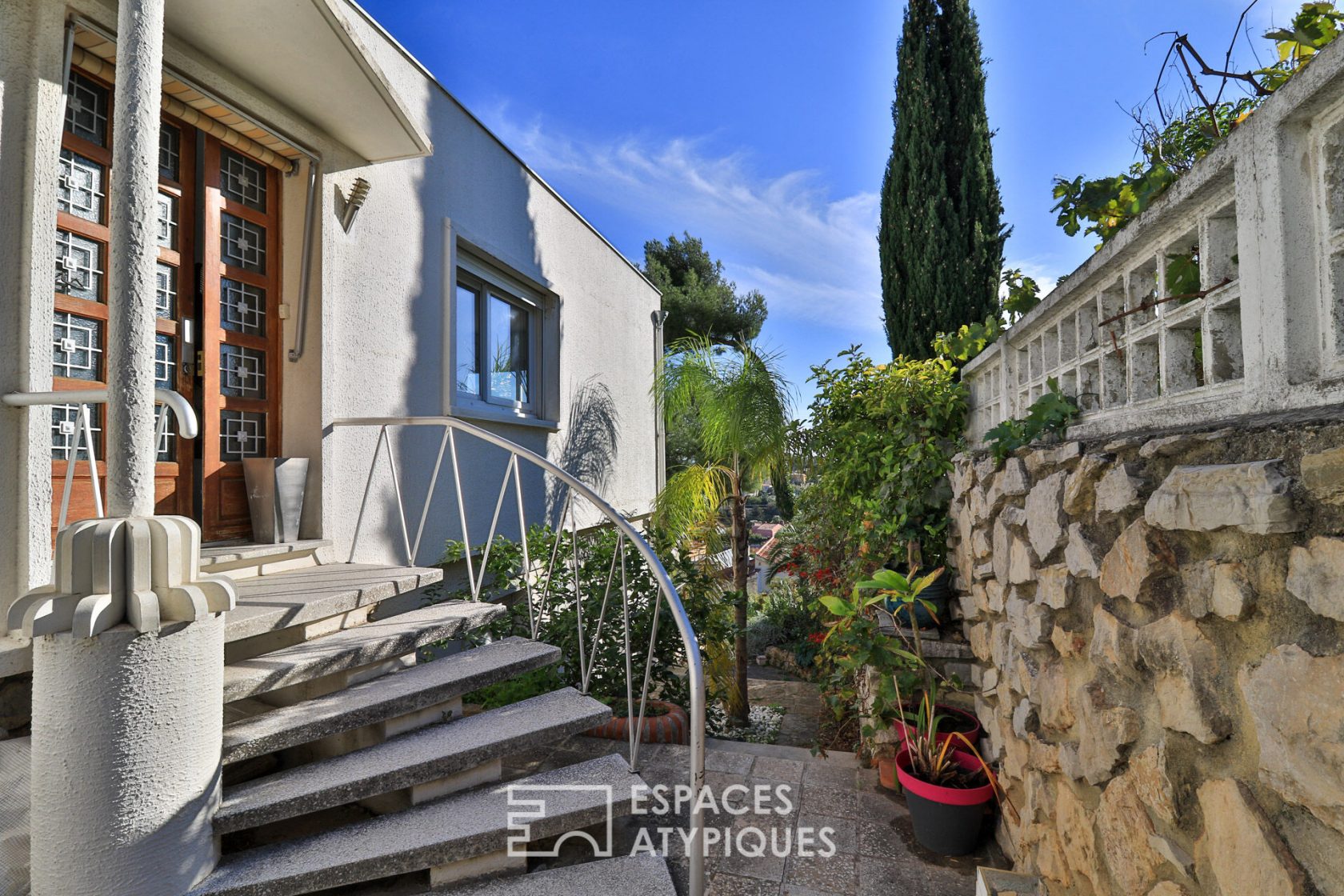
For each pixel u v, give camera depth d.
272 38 2.74
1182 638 1.32
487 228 5.20
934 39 6.85
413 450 4.20
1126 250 1.91
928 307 6.70
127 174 1.83
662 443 9.78
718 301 17.47
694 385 6.41
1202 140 2.46
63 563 1.75
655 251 19.09
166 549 1.85
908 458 3.84
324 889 2.04
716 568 5.88
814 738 5.03
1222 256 1.55
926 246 6.66
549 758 3.38
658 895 2.10
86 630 1.68
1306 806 1.00
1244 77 1.96
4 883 1.94
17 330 2.21
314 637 2.86
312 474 3.38
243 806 2.04
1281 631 1.08
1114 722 1.59
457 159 4.80
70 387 2.53
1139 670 1.51
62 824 1.72
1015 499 2.46
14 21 2.22
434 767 2.30
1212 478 1.19
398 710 2.45
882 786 3.24
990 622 2.89
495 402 5.69
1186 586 1.33
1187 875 1.31
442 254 4.58
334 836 2.16
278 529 3.17
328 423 3.44
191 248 3.00
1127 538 1.52
